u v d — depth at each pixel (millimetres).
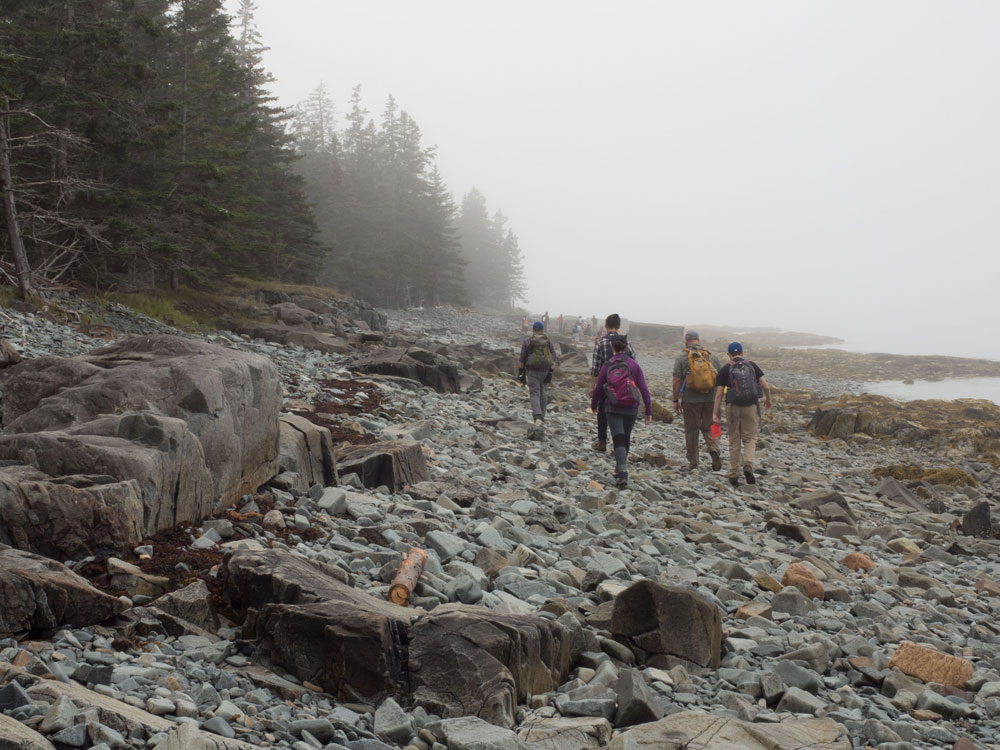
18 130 20359
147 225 23797
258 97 46938
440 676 4039
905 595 7949
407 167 97125
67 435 5336
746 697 4699
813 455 20156
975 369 60062
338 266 78625
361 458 8859
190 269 24609
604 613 5621
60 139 20469
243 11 59281
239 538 5867
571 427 17719
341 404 14125
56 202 20391
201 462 5996
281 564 4828
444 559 6492
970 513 11992
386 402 15312
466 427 14234
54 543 4547
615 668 4891
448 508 8422
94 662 3680
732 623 6328
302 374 16688
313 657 4152
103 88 21469
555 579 6516
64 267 20375
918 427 22922
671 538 8898
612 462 13859
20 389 6508
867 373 56125
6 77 19172
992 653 6340
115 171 24281
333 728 3535
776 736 3900
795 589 7043
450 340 44531
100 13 23688
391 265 83000
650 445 16953
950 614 7520
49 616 3871
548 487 10695
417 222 89625
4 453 5066
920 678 5527
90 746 2904
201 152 29906
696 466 14031
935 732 4562
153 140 22156
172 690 3592
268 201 46000
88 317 18266
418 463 9508
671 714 4254
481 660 4059
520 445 14008
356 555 6066
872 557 9641
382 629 4070
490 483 10273
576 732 3781
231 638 4465
